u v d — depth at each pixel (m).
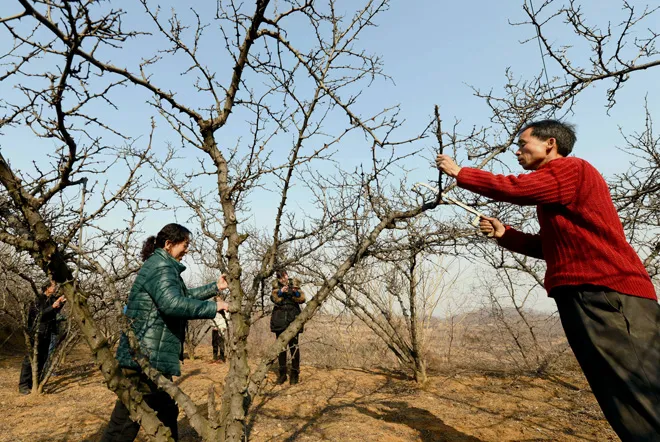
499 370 6.24
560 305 1.97
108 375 2.00
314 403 4.84
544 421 4.20
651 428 1.63
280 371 5.63
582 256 1.86
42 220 1.93
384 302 6.30
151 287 2.46
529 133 2.20
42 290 5.18
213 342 7.41
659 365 1.65
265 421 4.23
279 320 5.50
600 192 1.88
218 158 2.30
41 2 1.52
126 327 2.33
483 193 2.00
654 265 4.13
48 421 4.34
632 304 1.75
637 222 3.90
